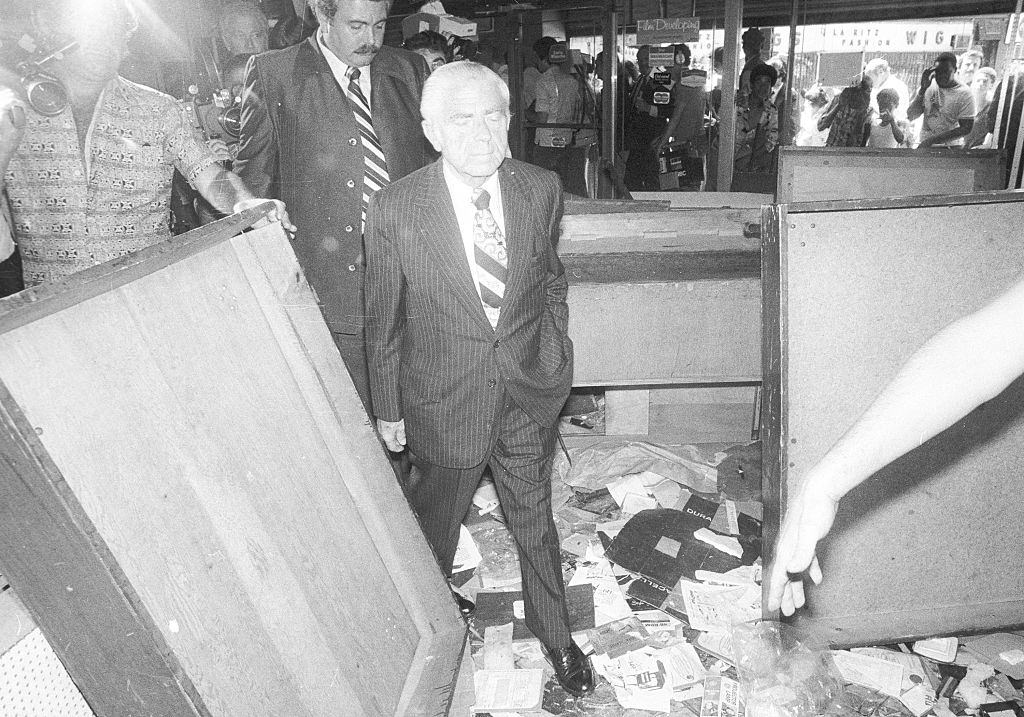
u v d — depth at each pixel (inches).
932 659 80.6
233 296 55.2
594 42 269.1
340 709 50.6
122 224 80.7
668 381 108.5
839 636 80.6
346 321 99.7
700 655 82.4
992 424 76.3
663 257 101.7
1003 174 131.6
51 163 75.0
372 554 64.1
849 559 80.3
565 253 102.2
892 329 71.5
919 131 232.4
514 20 247.0
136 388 41.6
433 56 129.2
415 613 67.6
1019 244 70.1
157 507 39.9
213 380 49.3
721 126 239.3
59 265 79.3
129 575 36.2
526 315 68.8
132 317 43.2
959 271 70.4
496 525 107.3
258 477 50.6
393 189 65.9
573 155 256.5
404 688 60.3
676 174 261.3
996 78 217.6
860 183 136.8
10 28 70.7
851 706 74.5
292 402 59.0
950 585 81.8
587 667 78.5
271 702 43.8
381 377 72.8
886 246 69.7
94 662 37.1
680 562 96.8
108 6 71.5
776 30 242.8
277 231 61.6
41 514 33.0
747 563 96.7
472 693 78.8
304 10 120.6
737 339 105.7
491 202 65.6
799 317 70.7
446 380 69.2
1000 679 77.6
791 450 73.8
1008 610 81.8
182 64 117.8
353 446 65.6
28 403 34.0
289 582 49.8
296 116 94.7
